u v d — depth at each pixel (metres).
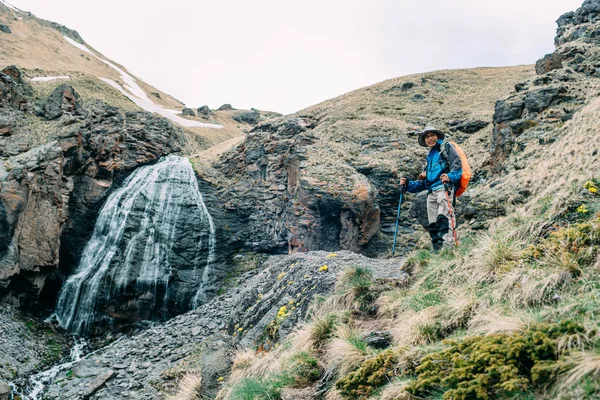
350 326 6.16
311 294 8.65
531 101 20.72
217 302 20.83
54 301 28.05
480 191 15.01
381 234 27.53
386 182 29.69
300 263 11.07
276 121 46.34
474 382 2.92
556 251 4.90
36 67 68.62
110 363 16.33
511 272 4.95
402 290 6.71
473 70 66.81
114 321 27.47
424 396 3.29
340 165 29.55
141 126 41.12
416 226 27.81
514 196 12.02
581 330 2.98
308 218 26.47
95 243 30.94
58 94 37.88
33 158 27.52
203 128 90.12
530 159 15.67
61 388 15.23
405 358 3.99
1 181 25.78
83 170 31.89
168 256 30.53
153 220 32.00
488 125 35.44
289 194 31.44
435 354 3.57
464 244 7.00
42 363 21.03
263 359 6.82
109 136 35.97
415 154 33.31
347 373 4.53
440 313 5.01
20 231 25.70
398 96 52.50
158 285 29.03
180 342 17.00
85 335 26.20
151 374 14.82
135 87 108.00
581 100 19.47
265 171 36.06
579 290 4.01
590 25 30.69
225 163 41.38
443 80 58.81
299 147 33.06
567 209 5.68
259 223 33.31
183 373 14.20
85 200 31.52
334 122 43.81
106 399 13.62
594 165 7.86
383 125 39.81
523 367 2.96
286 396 4.82
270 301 10.09
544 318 3.60
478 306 4.71
